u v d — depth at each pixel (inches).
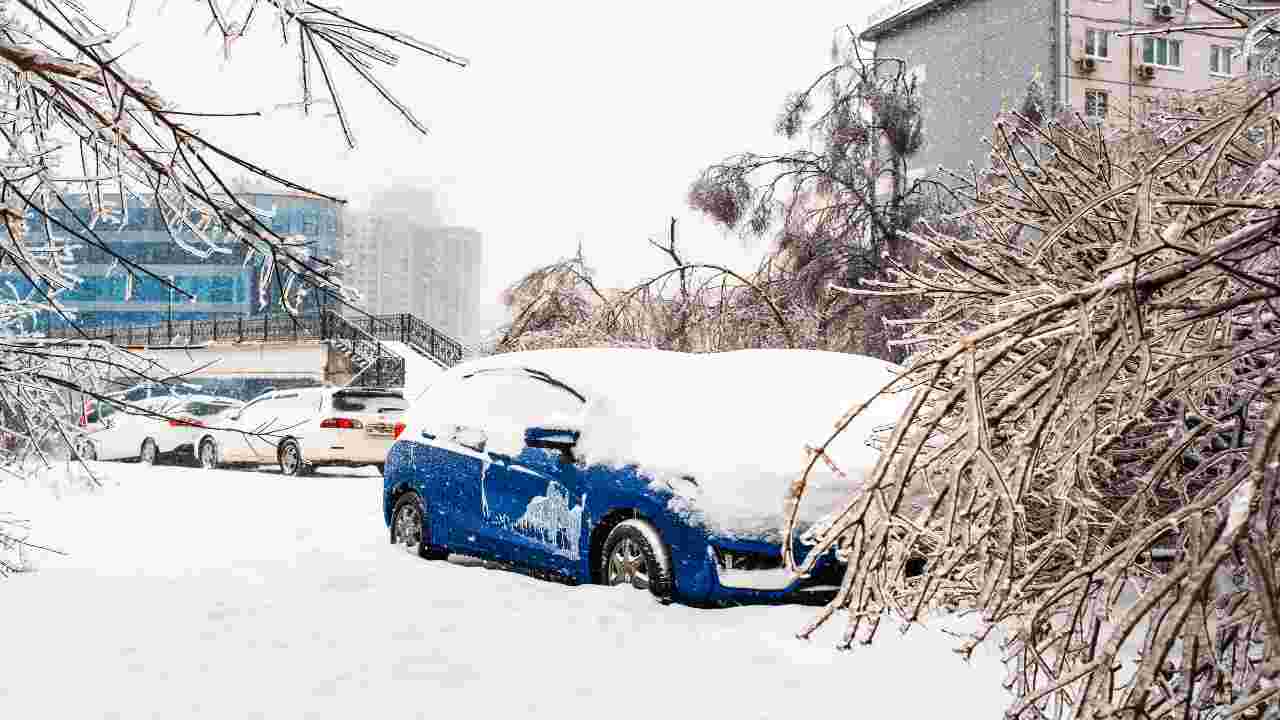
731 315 747.4
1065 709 179.0
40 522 549.3
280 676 251.1
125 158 182.2
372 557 410.0
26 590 346.9
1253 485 102.8
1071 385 122.0
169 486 740.0
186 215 186.9
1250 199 135.4
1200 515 111.0
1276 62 179.5
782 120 839.7
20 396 281.6
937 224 751.1
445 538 395.5
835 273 759.7
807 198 829.2
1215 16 182.2
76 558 424.5
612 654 266.2
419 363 1647.4
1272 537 128.4
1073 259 216.4
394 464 426.6
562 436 342.3
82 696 236.8
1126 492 187.3
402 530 422.3
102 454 1035.9
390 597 331.0
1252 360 161.2
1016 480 115.9
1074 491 140.3
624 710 227.8
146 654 269.0
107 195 203.6
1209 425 157.8
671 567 309.7
